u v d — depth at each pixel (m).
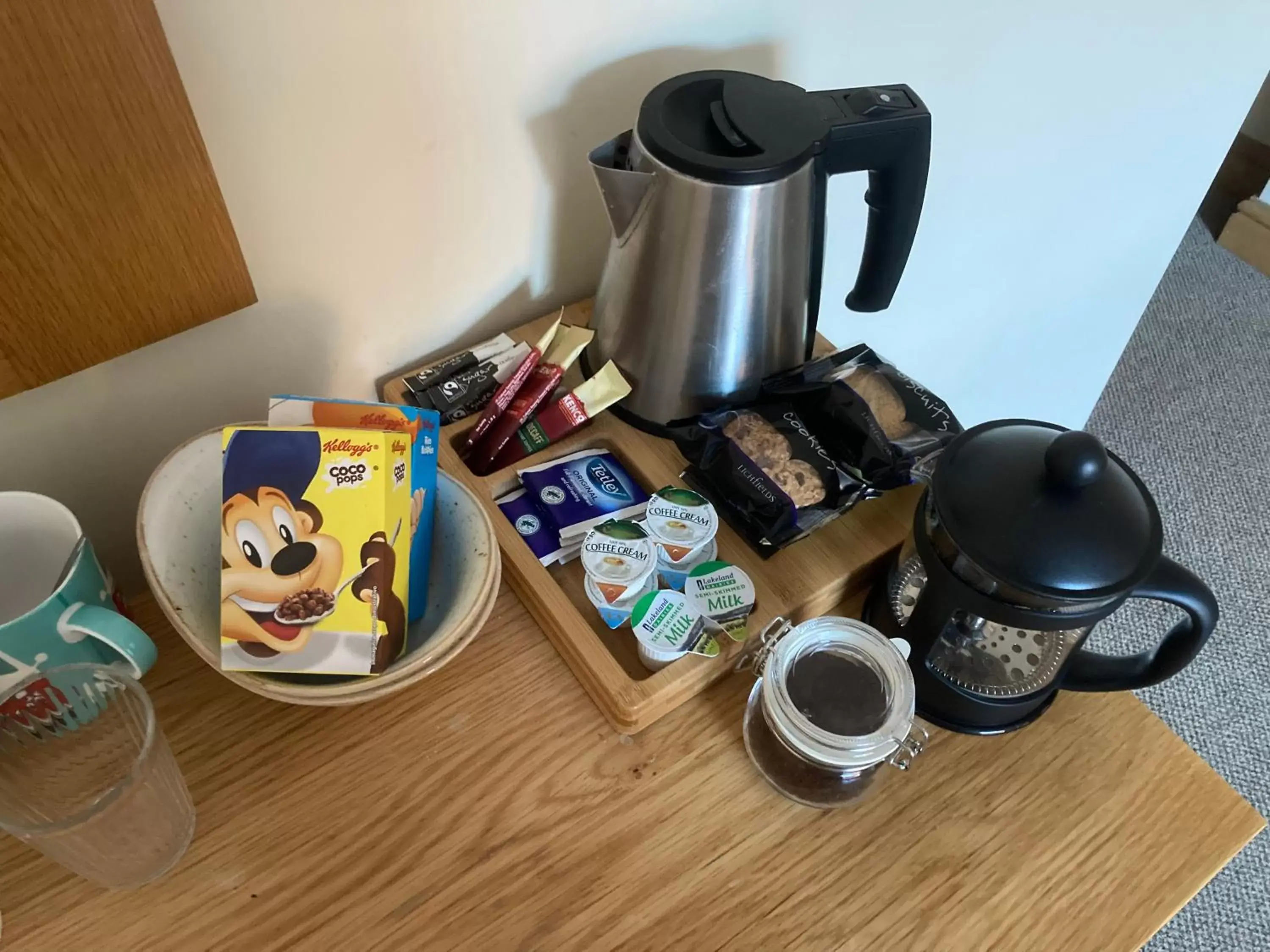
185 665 0.60
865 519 0.67
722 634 0.60
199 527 0.56
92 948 0.50
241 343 0.64
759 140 0.59
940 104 0.91
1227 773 1.47
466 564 0.57
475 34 0.59
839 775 0.55
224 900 0.52
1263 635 1.63
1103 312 1.46
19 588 0.56
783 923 0.53
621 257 0.66
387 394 0.72
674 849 0.55
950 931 0.54
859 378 0.70
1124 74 1.03
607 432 0.71
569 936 0.52
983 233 1.13
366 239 0.64
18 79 0.44
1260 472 1.88
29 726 0.52
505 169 0.67
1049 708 0.63
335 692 0.50
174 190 0.52
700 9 0.68
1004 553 0.50
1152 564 0.50
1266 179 2.33
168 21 0.48
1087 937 0.54
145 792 0.50
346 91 0.56
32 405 0.57
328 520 0.50
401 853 0.54
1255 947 1.31
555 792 0.57
